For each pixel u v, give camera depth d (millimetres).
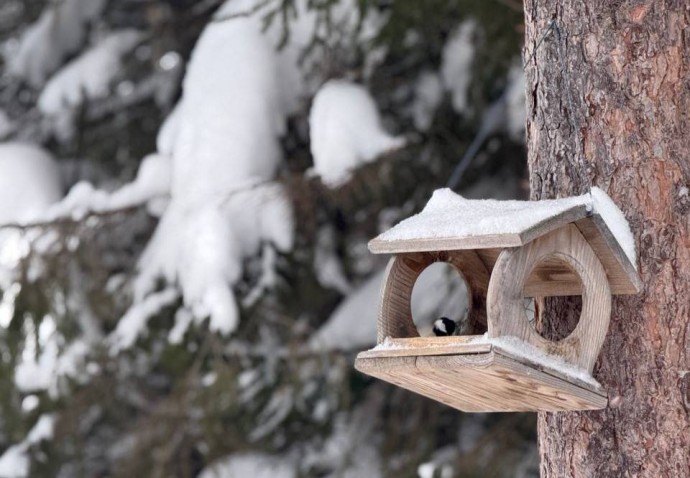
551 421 5082
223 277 10297
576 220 4645
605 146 4914
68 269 10945
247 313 10750
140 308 10852
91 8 14328
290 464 11633
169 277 10664
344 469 11281
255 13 10656
